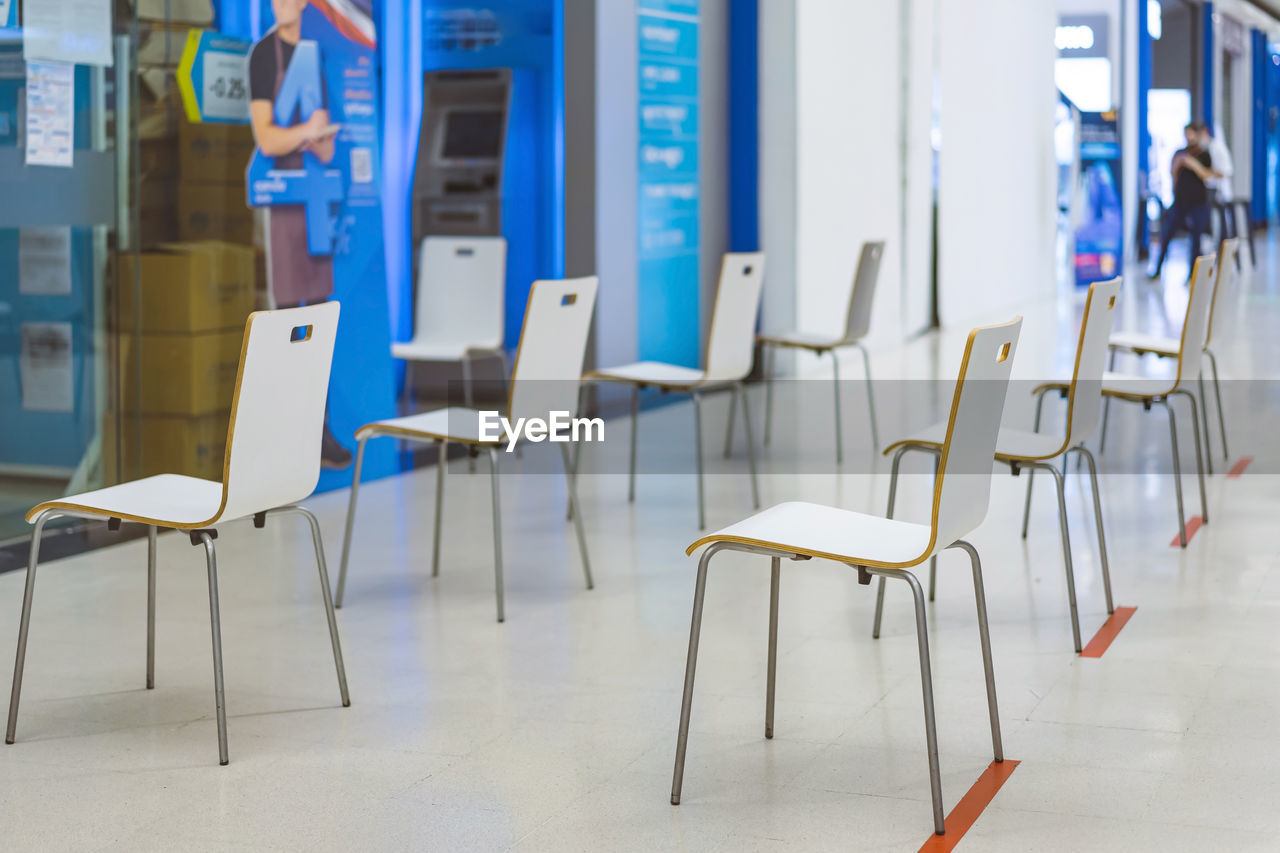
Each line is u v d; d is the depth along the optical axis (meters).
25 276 4.73
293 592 4.25
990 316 12.84
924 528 2.87
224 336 5.27
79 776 2.88
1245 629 3.76
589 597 4.19
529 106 7.79
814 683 3.41
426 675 3.50
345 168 5.62
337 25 5.54
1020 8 13.56
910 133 10.92
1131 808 2.67
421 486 5.82
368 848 2.53
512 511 5.36
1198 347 4.71
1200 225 15.37
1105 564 3.91
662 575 4.43
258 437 2.97
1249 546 4.61
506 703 3.30
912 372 9.26
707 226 8.78
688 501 5.52
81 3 4.78
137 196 5.00
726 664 3.55
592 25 7.54
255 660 3.62
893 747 3.00
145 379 5.12
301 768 2.91
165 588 4.29
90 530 4.99
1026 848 2.50
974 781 2.81
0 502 4.75
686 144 8.48
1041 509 5.19
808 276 9.32
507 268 7.86
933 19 11.34
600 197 7.67
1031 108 13.99
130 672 3.54
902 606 4.04
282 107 5.32
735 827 2.61
